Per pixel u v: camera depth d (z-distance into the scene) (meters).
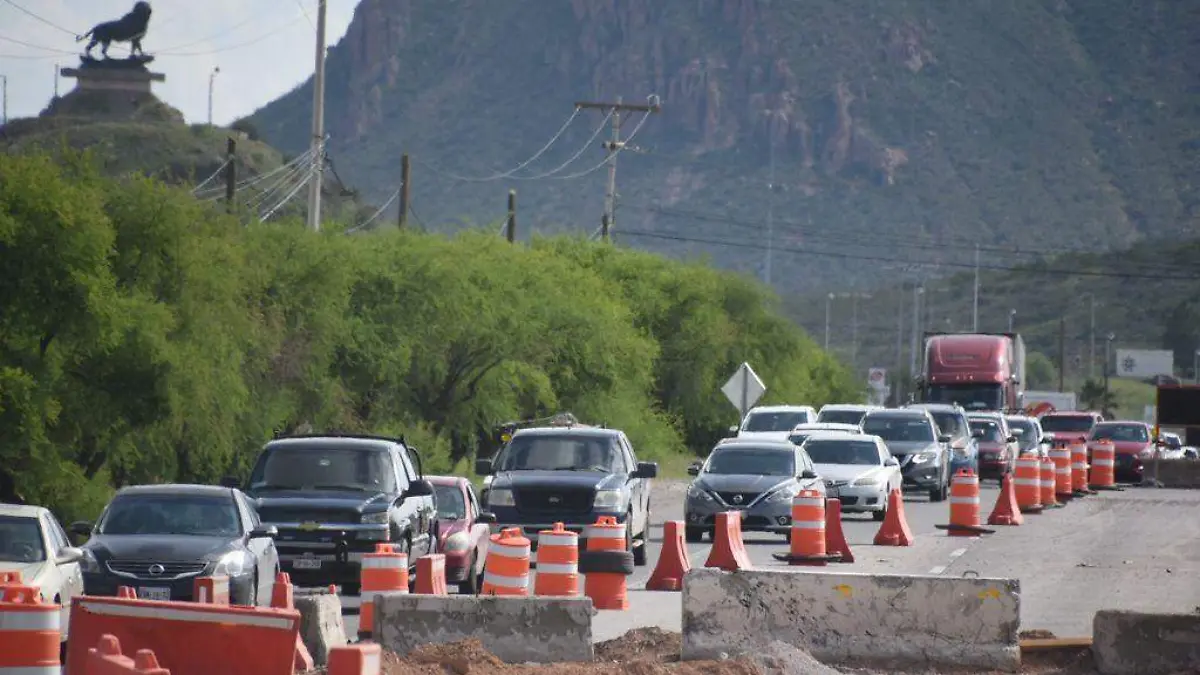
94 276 97.00
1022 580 78.19
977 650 49.78
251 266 121.06
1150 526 114.25
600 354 174.00
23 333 95.81
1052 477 136.88
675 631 57.03
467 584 76.19
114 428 103.50
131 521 63.47
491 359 156.25
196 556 60.28
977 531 105.75
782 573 50.62
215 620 39.00
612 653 51.31
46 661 35.72
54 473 96.81
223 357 109.38
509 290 161.12
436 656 46.78
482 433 163.00
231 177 161.62
